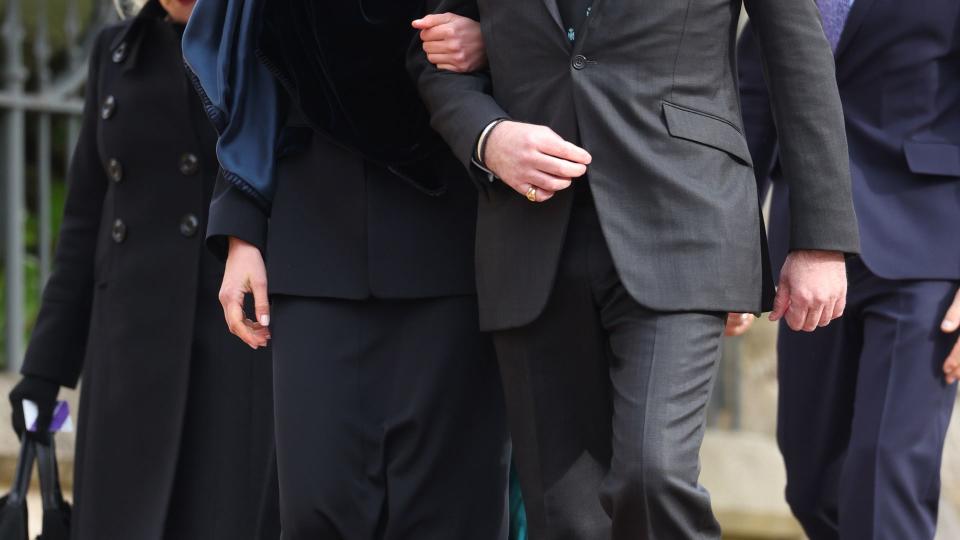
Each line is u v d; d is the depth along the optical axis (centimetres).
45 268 2256
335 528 1111
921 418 1303
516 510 1238
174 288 1274
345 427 1115
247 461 1264
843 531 1333
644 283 974
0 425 1939
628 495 962
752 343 2266
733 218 992
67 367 1359
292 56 1118
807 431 1422
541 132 984
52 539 1304
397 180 1137
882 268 1305
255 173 1109
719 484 2014
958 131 1330
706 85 1005
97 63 1343
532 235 1020
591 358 1031
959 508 2067
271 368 1267
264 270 1124
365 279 1121
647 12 988
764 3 1019
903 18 1319
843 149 1009
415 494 1133
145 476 1268
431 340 1136
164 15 1306
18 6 2211
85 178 1355
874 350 1334
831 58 1020
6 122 2198
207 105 1105
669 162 985
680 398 969
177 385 1266
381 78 1127
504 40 1034
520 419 1059
